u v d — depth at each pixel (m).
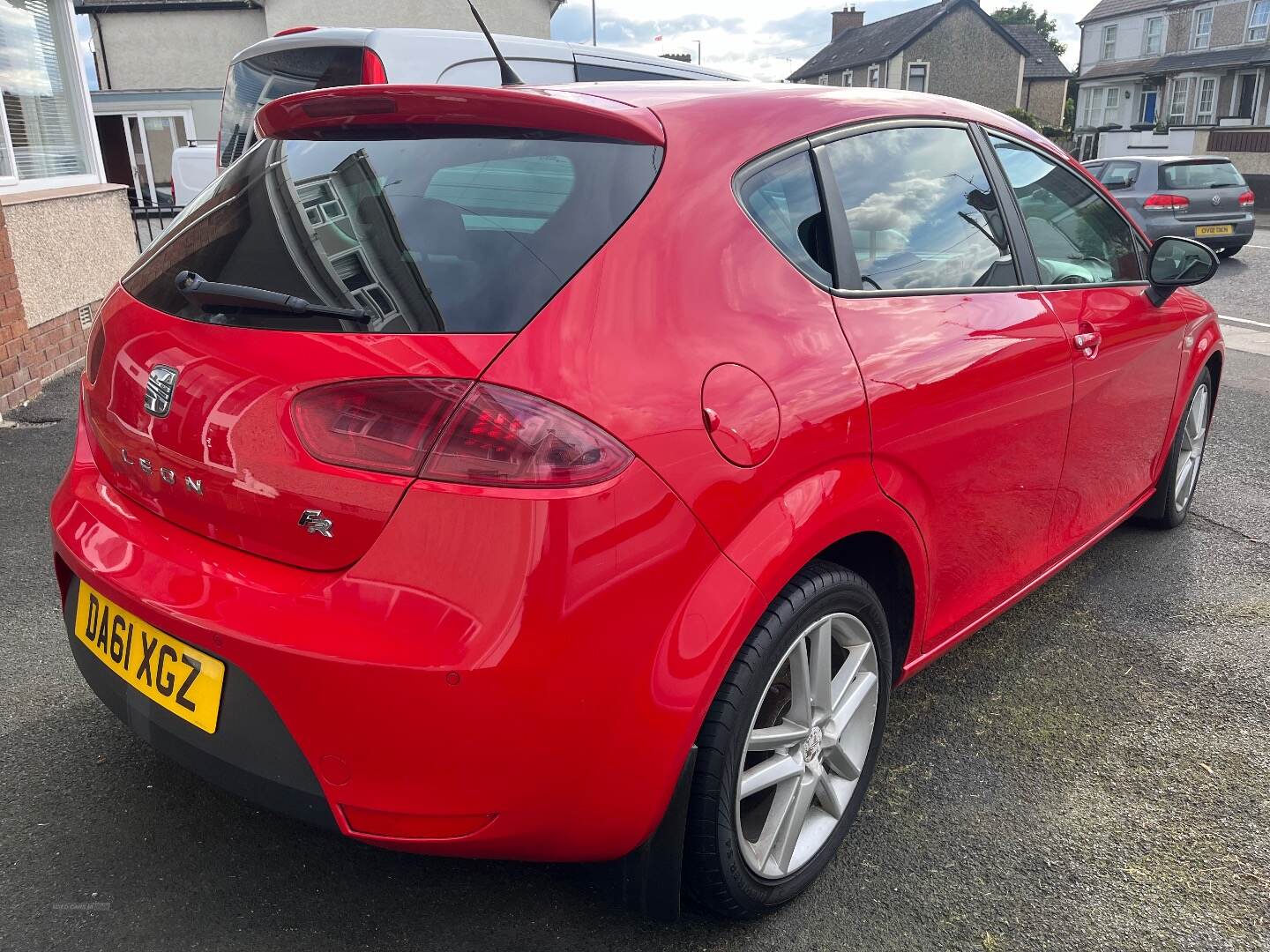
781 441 1.82
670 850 1.79
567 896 2.06
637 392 1.62
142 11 25.78
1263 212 25.00
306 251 1.79
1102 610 3.51
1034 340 2.60
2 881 2.02
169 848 2.14
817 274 2.06
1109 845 2.31
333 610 1.55
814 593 1.90
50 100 7.31
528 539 1.50
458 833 1.62
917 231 2.38
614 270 1.69
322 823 1.64
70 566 1.92
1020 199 2.82
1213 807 2.46
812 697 2.01
